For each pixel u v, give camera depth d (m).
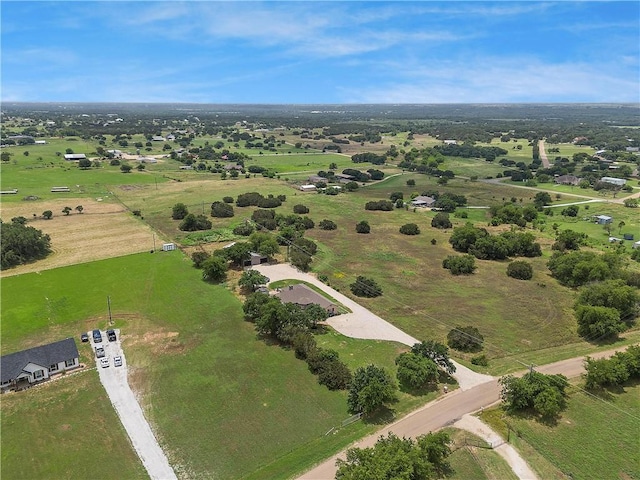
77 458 45.62
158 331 71.44
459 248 116.19
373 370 54.72
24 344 66.75
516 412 53.34
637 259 108.75
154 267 98.00
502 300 86.31
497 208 151.75
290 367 62.25
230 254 98.94
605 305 76.44
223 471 44.28
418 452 41.59
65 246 110.50
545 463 45.69
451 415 52.66
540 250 114.44
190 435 49.12
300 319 70.00
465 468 44.50
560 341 71.44
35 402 54.06
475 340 67.69
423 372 56.53
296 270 99.00
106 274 93.56
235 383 58.47
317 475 43.34
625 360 59.50
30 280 89.69
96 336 68.06
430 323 76.50
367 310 80.75
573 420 52.22
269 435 49.28
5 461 45.09
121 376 59.56
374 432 49.69
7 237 98.38
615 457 46.72
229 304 81.12
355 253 112.25
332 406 54.25
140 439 48.41
